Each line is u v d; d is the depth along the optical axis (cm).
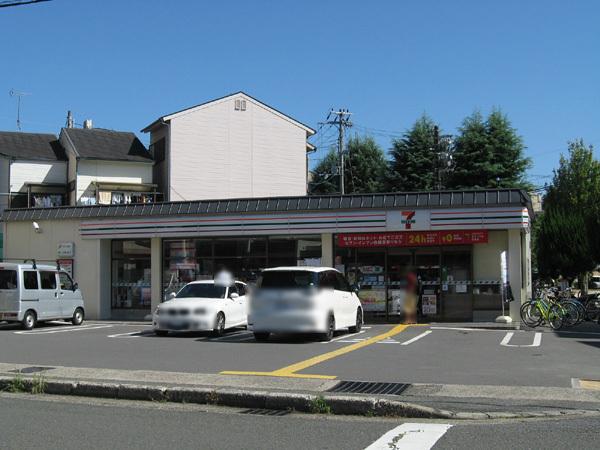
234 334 1850
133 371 1098
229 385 971
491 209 2044
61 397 955
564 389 939
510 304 2072
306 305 1566
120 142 4059
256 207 2252
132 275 2469
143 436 723
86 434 731
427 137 4522
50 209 2572
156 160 4156
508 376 1070
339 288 1738
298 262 2247
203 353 1388
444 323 2105
